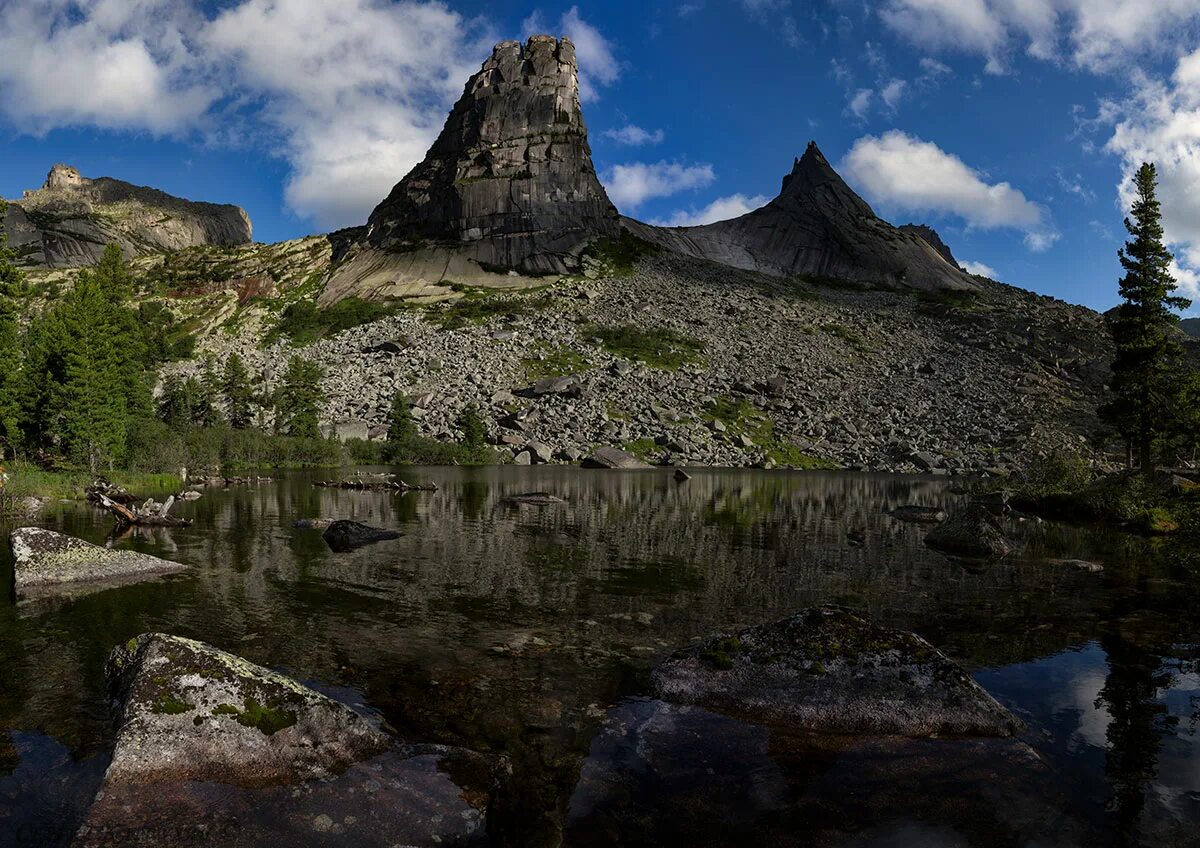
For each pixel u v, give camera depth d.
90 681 9.94
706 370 123.69
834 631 10.56
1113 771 7.89
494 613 14.21
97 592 15.39
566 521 30.36
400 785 7.39
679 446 91.00
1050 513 38.75
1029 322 157.38
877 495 49.22
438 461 86.19
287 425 89.19
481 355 123.50
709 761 8.13
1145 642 12.70
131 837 6.36
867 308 180.50
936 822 6.88
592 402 105.19
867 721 9.12
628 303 162.38
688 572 19.00
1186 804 7.20
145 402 67.25
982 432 101.31
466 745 8.34
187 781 7.24
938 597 16.31
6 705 9.09
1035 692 10.23
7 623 12.76
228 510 32.03
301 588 16.12
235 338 147.25
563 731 8.80
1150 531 29.92
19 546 16.59
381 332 139.25
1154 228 50.16
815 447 96.25
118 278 74.75
